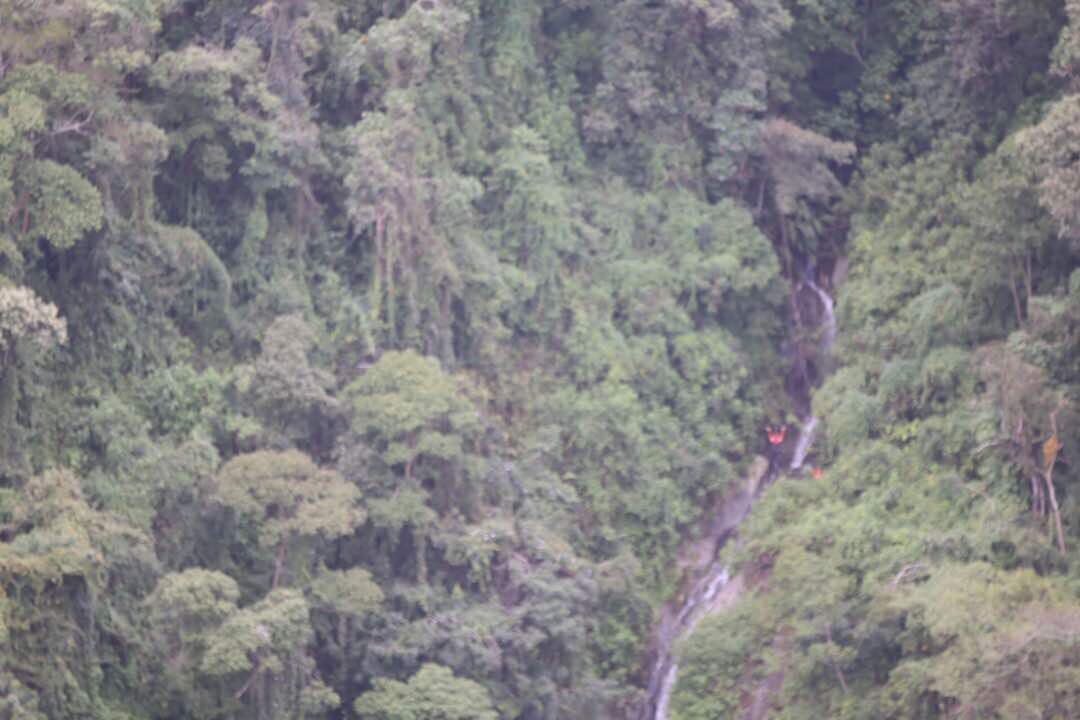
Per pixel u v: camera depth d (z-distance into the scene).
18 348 89.50
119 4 97.56
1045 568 98.38
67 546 84.81
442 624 98.12
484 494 105.56
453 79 114.75
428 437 100.00
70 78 93.06
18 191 91.06
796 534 104.31
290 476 94.88
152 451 95.62
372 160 105.19
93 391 95.94
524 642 98.94
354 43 109.81
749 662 101.62
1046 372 101.00
